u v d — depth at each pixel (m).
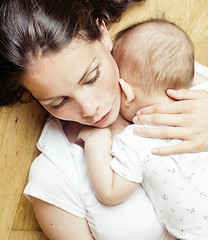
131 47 0.97
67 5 0.85
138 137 0.94
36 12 0.81
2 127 1.09
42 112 1.20
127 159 0.93
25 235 1.18
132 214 0.99
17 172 1.15
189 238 0.96
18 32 0.80
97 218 0.99
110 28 1.32
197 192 0.92
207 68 1.27
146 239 1.01
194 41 1.42
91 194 1.00
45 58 0.80
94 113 0.90
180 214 0.94
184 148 0.92
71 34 0.82
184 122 0.94
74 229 1.02
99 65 0.88
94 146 0.99
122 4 1.28
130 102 1.01
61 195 1.00
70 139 1.10
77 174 1.02
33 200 1.04
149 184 0.97
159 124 0.96
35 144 1.20
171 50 0.95
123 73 0.99
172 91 0.97
